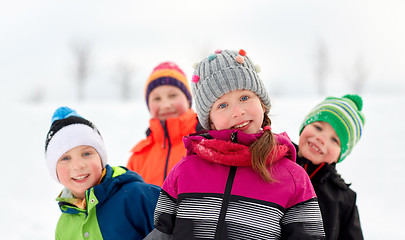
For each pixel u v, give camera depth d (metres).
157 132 3.00
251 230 1.49
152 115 3.22
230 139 1.65
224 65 1.73
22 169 6.70
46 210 4.91
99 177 2.05
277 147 1.61
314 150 2.29
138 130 9.07
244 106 1.68
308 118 2.42
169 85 3.12
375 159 6.29
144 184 2.10
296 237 1.49
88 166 1.98
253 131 1.70
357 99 2.52
